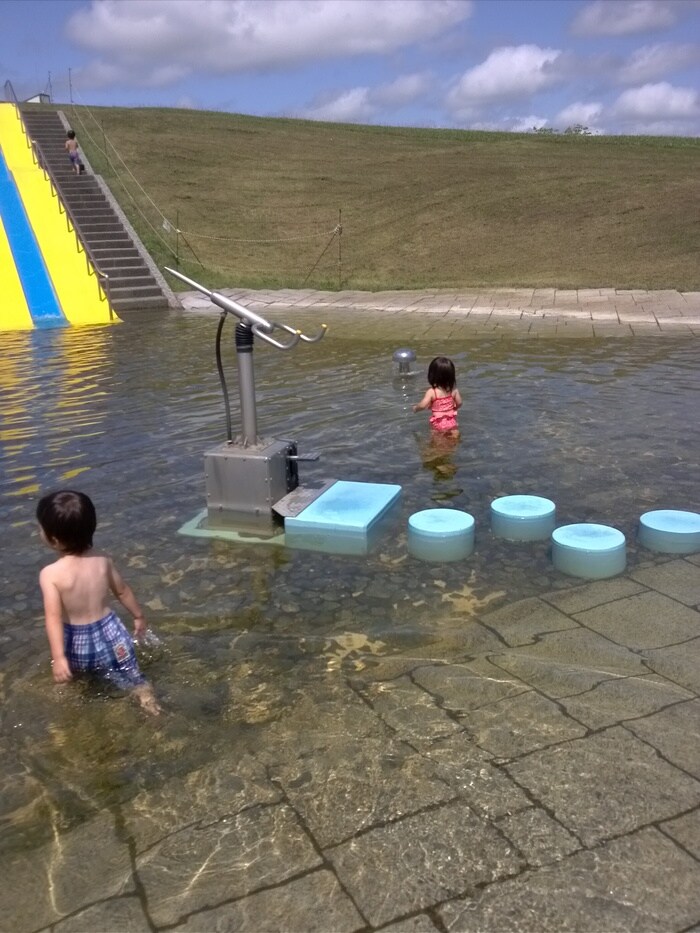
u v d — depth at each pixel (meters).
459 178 24.95
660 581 3.83
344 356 10.09
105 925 1.95
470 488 5.18
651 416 6.73
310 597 3.77
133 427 6.81
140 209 21.30
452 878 2.02
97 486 5.35
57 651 3.02
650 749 2.50
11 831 2.32
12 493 5.28
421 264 18.86
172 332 12.84
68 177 21.55
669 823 2.17
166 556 4.25
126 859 2.17
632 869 2.02
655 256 17.33
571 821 2.20
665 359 9.30
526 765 2.45
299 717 2.80
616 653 3.15
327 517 4.43
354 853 2.13
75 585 3.12
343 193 24.23
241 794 2.40
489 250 19.34
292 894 2.01
